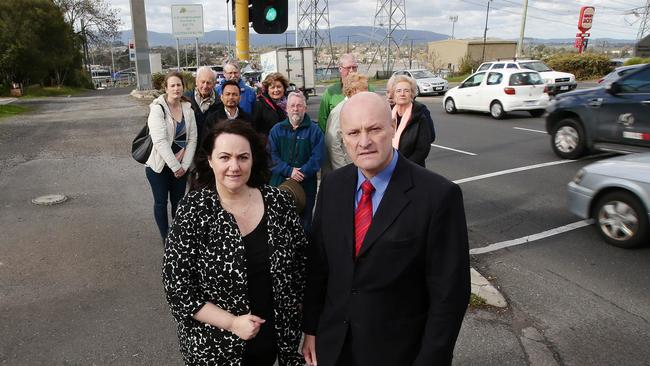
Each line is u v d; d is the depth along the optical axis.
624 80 7.96
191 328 2.01
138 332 3.44
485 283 4.12
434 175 1.73
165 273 1.95
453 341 1.67
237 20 6.23
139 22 25.84
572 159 9.05
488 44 54.06
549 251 4.93
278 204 2.12
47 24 41.47
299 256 2.17
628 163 4.96
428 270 1.70
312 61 29.22
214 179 2.13
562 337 3.38
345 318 1.81
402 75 4.02
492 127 13.90
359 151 1.71
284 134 4.27
